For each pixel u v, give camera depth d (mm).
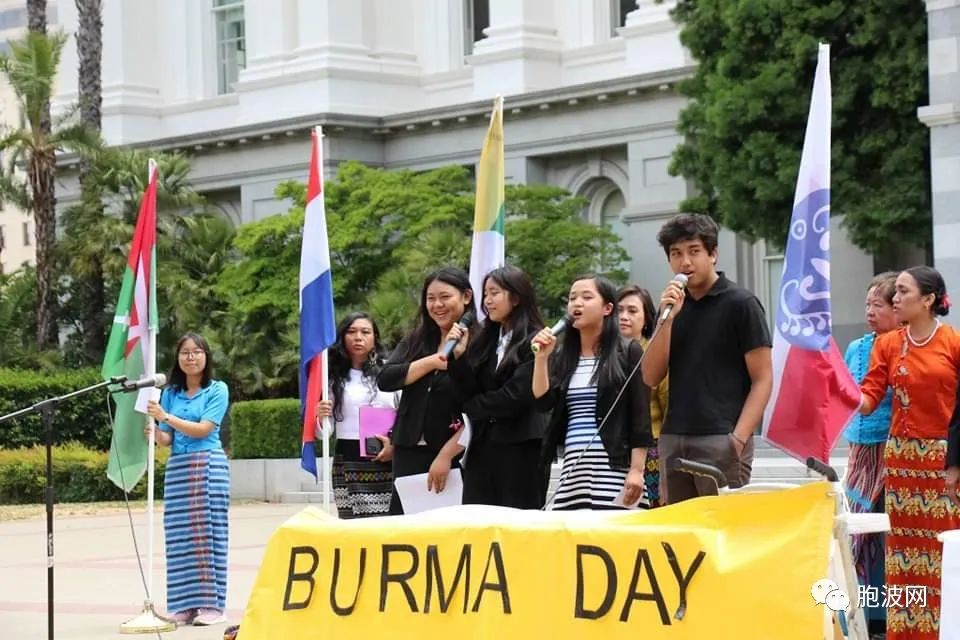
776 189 64750
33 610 33844
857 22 64375
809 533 17609
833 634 17969
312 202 29844
